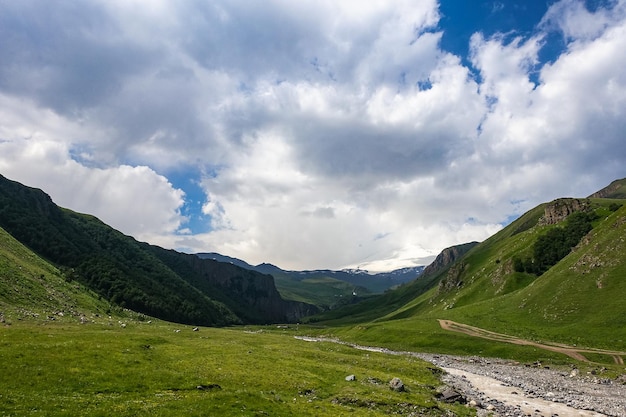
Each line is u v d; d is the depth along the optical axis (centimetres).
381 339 15175
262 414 3512
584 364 9125
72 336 6181
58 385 3819
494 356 11094
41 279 12950
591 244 15600
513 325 13675
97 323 10506
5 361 4178
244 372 5359
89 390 3831
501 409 4909
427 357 11181
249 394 4022
